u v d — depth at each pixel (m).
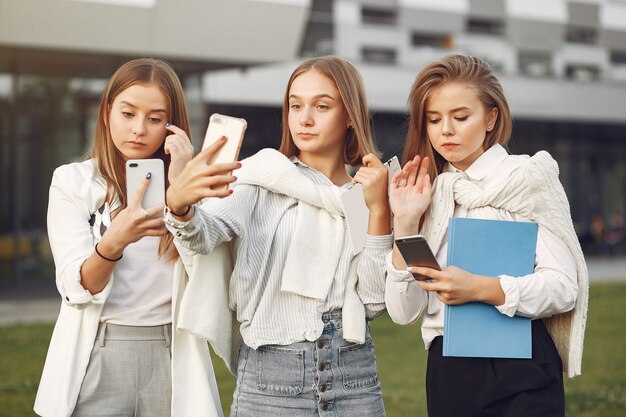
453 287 2.47
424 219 2.74
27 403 5.69
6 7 9.88
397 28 17.30
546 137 22.66
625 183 23.97
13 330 9.08
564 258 2.59
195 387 2.80
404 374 6.89
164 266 2.84
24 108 14.12
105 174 2.86
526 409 2.51
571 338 2.62
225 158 2.39
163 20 10.54
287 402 2.68
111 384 2.78
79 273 2.69
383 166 2.67
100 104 2.86
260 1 10.92
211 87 16.05
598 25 19.80
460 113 2.61
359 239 2.75
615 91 20.28
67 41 10.40
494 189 2.59
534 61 19.22
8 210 14.33
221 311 2.75
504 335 2.54
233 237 2.75
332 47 16.64
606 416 5.41
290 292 2.71
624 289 13.38
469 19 18.03
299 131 2.78
